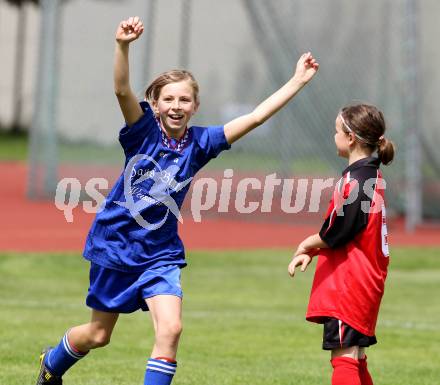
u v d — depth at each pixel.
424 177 55.28
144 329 24.86
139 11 58.75
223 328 25.22
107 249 15.48
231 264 37.88
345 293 15.27
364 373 15.76
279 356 21.89
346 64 55.66
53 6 60.25
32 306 27.91
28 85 116.56
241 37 60.06
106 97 61.16
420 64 54.59
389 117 53.53
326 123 56.81
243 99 59.94
